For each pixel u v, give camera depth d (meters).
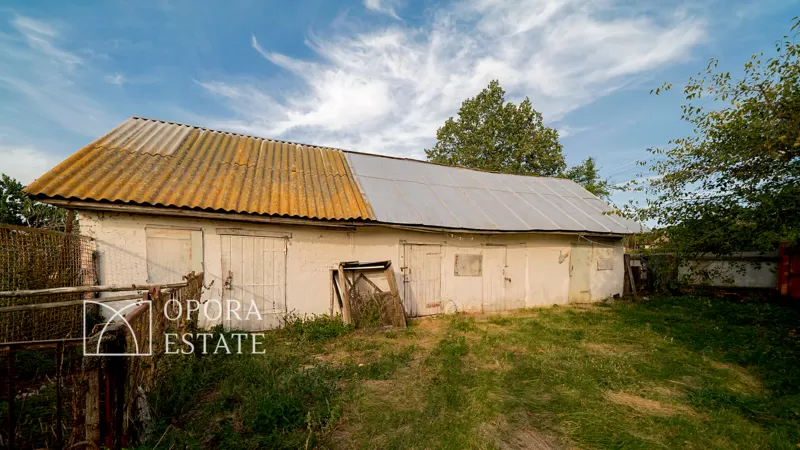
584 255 11.38
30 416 2.57
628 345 6.35
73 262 5.45
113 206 5.92
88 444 2.05
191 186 6.94
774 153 3.90
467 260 9.48
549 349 5.99
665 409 3.91
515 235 10.16
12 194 9.09
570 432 3.39
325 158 10.23
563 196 12.80
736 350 5.96
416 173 11.05
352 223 7.72
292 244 7.51
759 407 3.86
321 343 6.26
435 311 9.03
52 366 3.99
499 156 20.03
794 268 9.77
